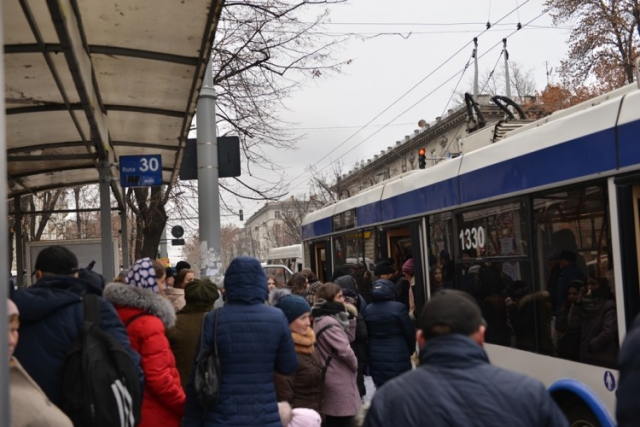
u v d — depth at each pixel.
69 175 11.51
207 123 9.82
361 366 7.93
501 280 6.96
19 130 8.52
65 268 3.96
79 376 3.55
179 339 5.53
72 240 12.16
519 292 6.58
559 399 5.71
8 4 5.03
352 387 6.43
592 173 5.47
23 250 11.89
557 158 5.97
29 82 6.90
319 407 5.66
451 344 2.64
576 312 5.62
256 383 4.36
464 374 2.57
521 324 6.52
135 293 4.61
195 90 7.84
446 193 8.38
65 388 3.55
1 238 2.39
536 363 6.21
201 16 6.20
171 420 4.65
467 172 7.80
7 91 7.12
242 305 4.51
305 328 5.67
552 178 6.04
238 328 4.40
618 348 5.08
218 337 4.39
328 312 6.52
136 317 4.59
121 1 5.84
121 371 3.60
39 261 3.96
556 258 5.96
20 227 11.75
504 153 6.97
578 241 5.64
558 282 5.90
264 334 4.42
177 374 4.73
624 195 5.12
